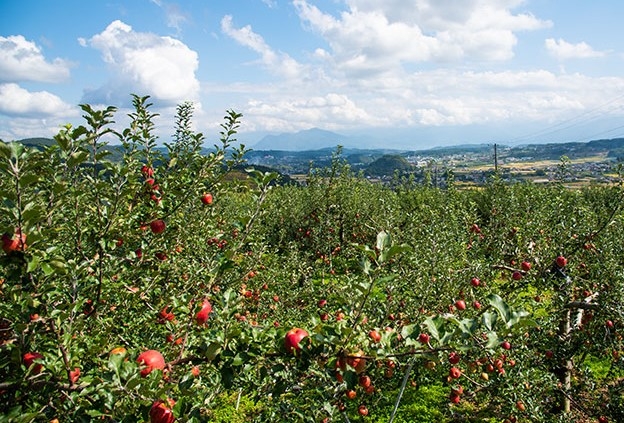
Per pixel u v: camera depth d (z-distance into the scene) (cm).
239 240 363
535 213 1025
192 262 526
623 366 635
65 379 272
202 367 334
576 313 722
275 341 268
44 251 257
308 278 955
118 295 397
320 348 261
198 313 311
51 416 265
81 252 334
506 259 935
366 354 263
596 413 612
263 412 503
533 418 565
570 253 784
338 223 1574
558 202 1062
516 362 583
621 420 591
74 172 370
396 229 1035
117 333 409
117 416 243
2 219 280
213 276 346
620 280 661
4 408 258
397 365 577
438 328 238
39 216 231
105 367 269
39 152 256
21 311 247
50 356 263
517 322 216
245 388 336
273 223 1503
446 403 645
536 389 596
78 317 288
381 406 639
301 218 1572
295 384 325
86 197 368
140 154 451
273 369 267
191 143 533
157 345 416
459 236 973
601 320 663
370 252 235
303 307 856
